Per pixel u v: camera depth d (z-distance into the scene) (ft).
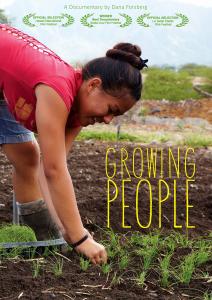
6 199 17.13
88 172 21.13
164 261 11.93
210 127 40.09
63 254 12.40
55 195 9.72
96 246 10.43
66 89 9.37
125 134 31.58
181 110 45.65
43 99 9.34
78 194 17.81
